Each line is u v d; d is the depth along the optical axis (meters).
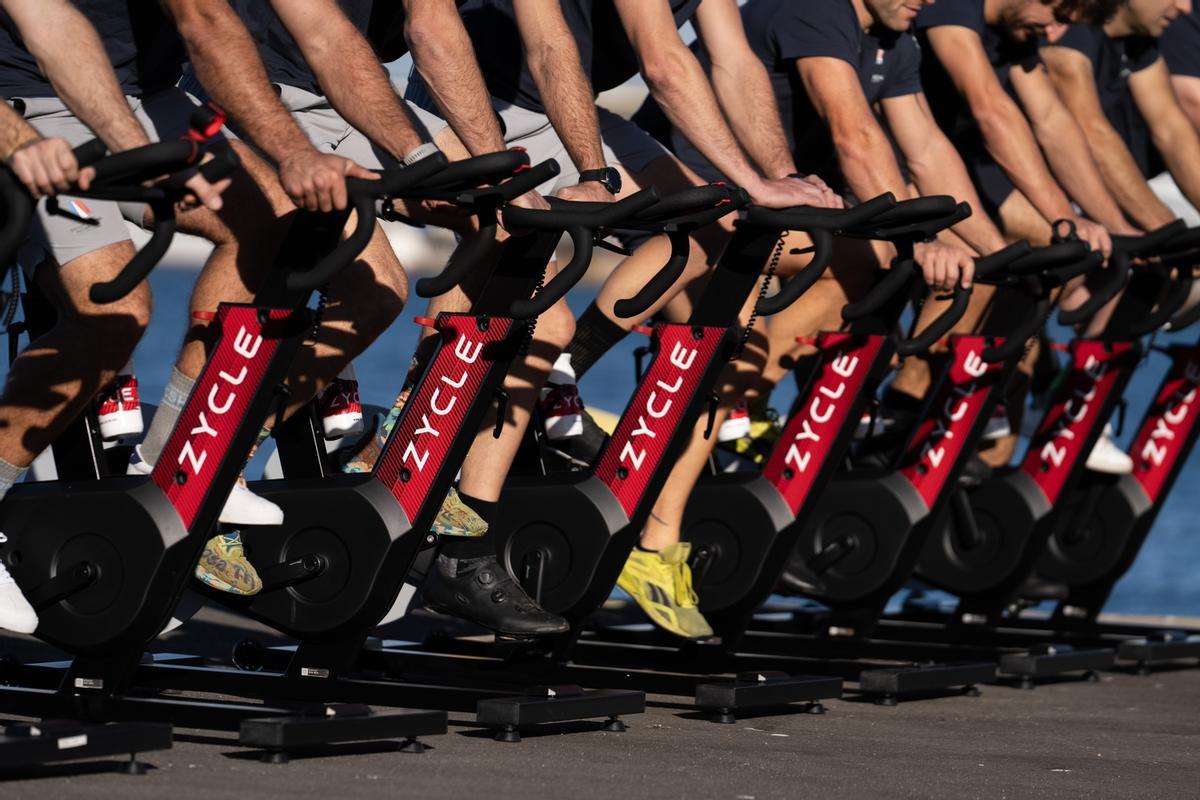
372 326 7.20
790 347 9.47
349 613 7.16
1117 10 9.93
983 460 10.69
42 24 5.98
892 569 9.52
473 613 7.76
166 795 5.41
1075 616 11.71
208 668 7.45
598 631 9.61
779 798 5.92
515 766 6.30
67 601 6.70
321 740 6.13
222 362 6.53
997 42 10.23
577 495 7.86
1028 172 9.55
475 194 6.15
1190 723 8.59
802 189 7.63
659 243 8.59
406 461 7.16
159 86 7.09
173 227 5.49
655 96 7.79
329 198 5.85
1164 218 10.87
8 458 6.64
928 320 10.52
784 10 8.90
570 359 8.59
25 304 6.78
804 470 8.73
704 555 8.86
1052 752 7.38
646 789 5.94
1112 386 10.45
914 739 7.59
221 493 6.57
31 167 5.14
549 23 7.52
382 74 6.60
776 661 8.93
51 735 5.59
